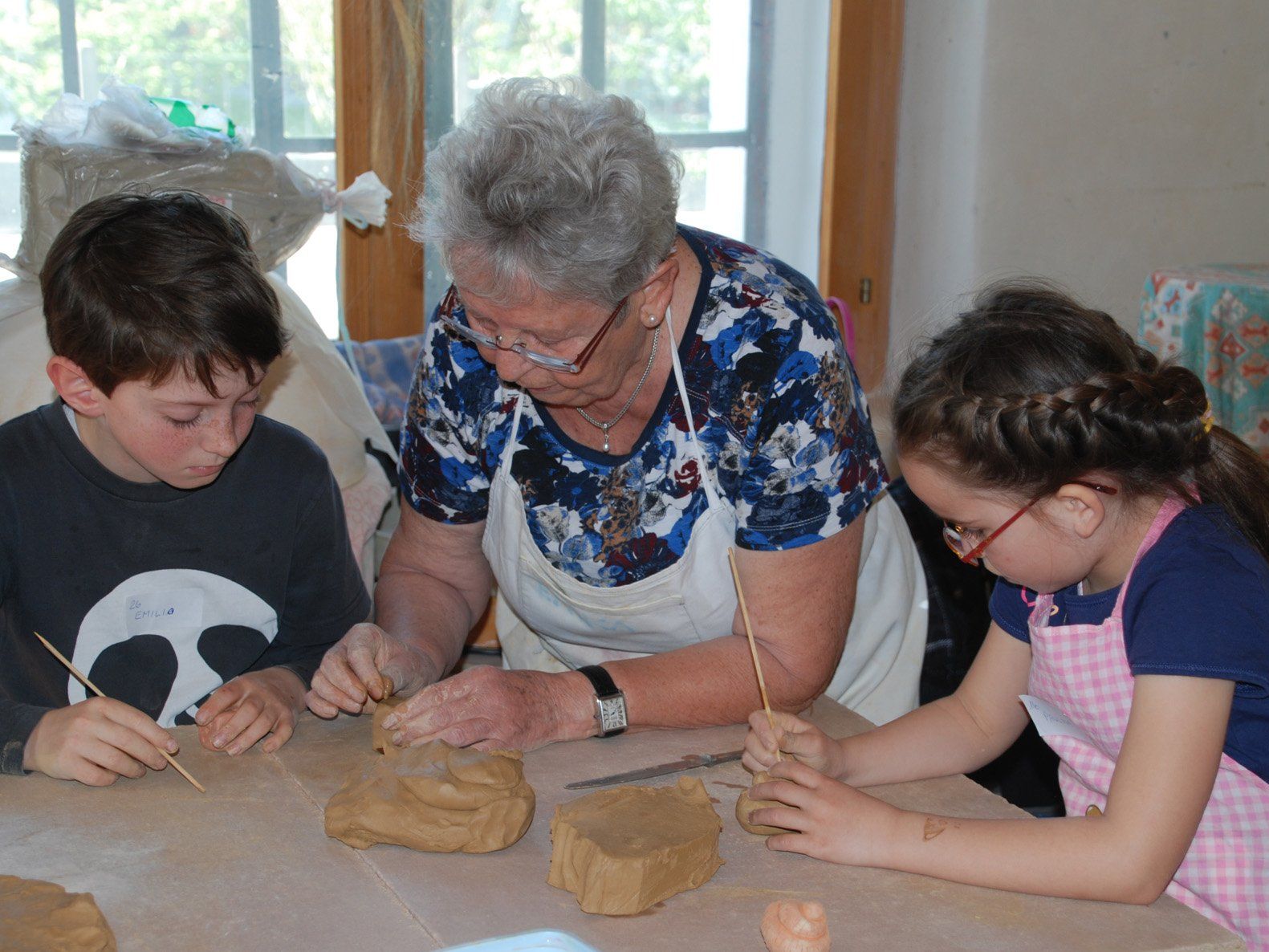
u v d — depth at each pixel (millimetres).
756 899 1059
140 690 1639
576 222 1204
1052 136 3545
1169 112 3664
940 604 2225
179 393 1375
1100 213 3666
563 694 1396
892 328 3752
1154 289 3406
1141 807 1070
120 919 1000
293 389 2121
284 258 2320
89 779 1233
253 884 1061
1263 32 3709
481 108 1286
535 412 1553
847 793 1156
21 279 2070
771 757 1258
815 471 1428
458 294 1370
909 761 1321
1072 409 1126
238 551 1661
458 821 1124
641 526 1549
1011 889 1075
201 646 1661
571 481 1567
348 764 1315
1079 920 1033
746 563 1475
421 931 992
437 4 2932
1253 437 3146
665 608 1601
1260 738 1208
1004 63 3422
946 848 1097
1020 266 3598
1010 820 1135
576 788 1270
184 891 1046
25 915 949
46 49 2668
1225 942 1007
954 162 3527
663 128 3307
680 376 1445
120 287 1331
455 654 1683
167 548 1627
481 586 1816
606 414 1513
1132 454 1148
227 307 1363
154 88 2781
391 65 2910
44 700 1621
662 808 1136
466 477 1665
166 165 2090
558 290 1233
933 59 3521
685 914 1031
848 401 1449
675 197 1322
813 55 3408
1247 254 3857
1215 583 1140
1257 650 1097
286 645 1758
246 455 1661
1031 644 1349
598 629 1679
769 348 1416
